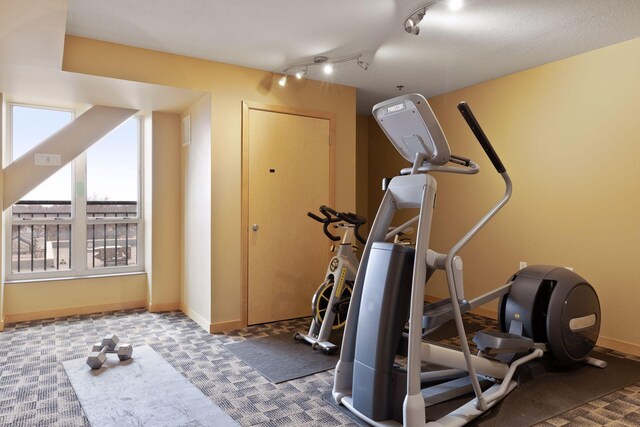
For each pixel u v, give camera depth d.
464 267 4.68
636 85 3.32
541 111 3.95
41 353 3.31
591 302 3.08
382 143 5.75
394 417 2.25
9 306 4.14
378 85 4.57
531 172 4.05
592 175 3.60
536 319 2.99
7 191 4.00
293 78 4.27
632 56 3.34
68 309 4.41
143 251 4.90
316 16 2.96
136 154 4.88
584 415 2.38
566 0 2.71
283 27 3.14
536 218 4.01
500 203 2.50
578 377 2.91
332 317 3.48
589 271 3.63
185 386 2.72
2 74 3.37
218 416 2.34
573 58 3.71
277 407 2.46
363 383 2.30
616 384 2.79
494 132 4.36
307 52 3.63
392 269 2.29
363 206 5.97
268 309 4.16
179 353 3.33
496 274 4.36
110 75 3.43
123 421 2.28
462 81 4.44
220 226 3.91
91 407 2.43
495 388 2.58
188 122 4.44
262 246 4.12
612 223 3.47
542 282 3.01
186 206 4.55
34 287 4.26
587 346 3.06
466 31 3.19
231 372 2.96
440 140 2.31
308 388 2.72
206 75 3.82
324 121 4.45
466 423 2.23
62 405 2.46
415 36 3.29
